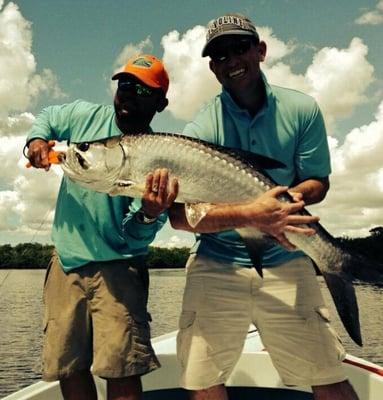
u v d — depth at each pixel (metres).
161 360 1.77
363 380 1.68
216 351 1.43
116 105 1.45
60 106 1.52
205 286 1.48
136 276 1.38
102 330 1.31
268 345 1.51
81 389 1.36
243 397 1.83
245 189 1.41
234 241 1.48
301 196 1.43
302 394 1.75
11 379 7.01
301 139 1.53
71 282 1.35
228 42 1.43
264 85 1.50
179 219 1.40
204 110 1.60
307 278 1.50
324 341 1.44
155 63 1.44
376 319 13.35
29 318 14.21
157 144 1.36
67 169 1.36
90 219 1.36
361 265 1.42
